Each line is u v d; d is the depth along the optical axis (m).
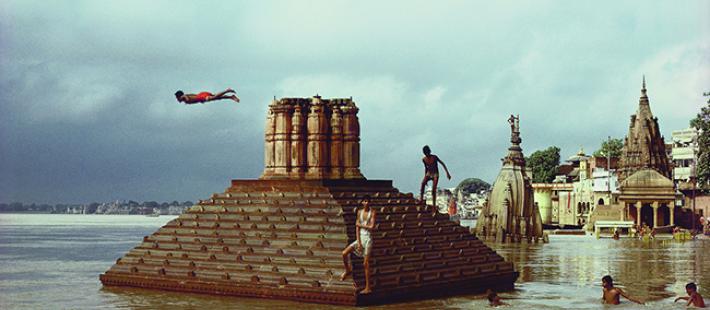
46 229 158.88
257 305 27.05
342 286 26.70
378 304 27.19
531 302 29.73
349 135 33.12
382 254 28.84
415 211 32.91
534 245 71.69
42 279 39.47
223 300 28.39
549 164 189.88
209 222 32.22
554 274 41.47
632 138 123.88
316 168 32.62
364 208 26.83
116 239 101.06
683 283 37.16
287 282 27.81
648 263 49.38
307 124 32.94
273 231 29.98
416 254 30.00
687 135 147.12
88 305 28.20
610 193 129.88
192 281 30.03
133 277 32.09
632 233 93.44
